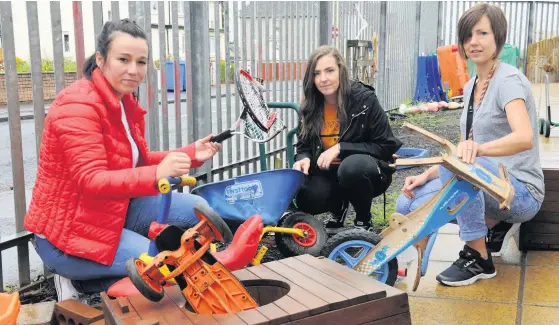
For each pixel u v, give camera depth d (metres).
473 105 3.39
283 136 6.03
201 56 4.35
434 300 3.10
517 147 2.90
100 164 2.50
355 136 3.68
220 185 3.25
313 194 3.76
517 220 3.46
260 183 3.29
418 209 2.87
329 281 2.12
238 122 3.28
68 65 5.84
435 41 15.63
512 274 3.46
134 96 2.95
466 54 3.26
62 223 2.64
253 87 3.50
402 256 3.63
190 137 4.38
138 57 2.68
